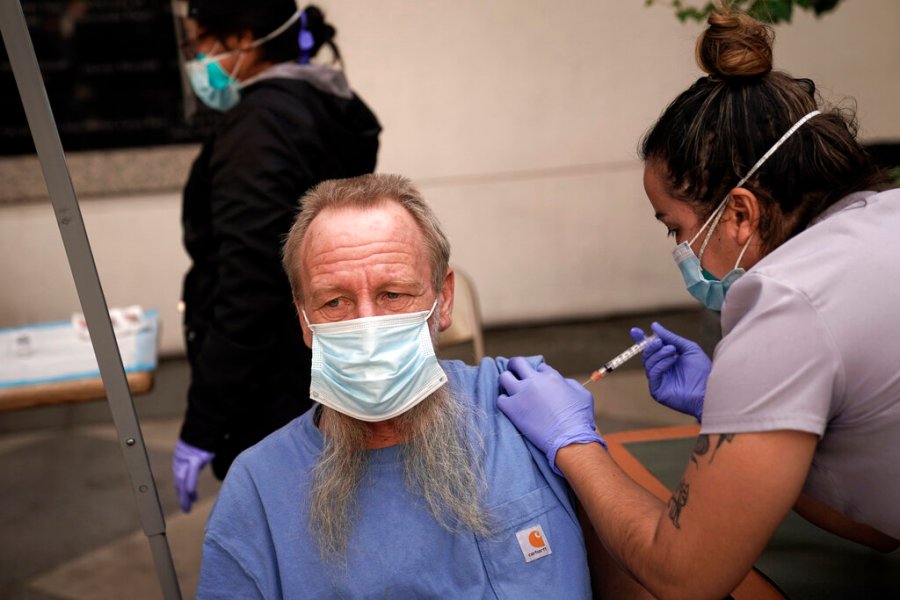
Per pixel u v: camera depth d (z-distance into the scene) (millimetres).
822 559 1277
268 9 1738
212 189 1707
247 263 1645
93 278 1069
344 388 1033
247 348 1684
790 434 827
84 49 3721
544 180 4172
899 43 4082
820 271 854
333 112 1807
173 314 4164
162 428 3553
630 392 3557
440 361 1241
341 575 1050
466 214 4184
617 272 4340
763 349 840
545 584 1062
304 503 1078
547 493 1091
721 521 847
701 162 939
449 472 1070
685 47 4020
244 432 1811
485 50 3961
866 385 850
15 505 3037
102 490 3107
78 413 3791
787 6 2156
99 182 3910
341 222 1062
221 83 1831
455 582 1063
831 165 916
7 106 3752
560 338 4164
